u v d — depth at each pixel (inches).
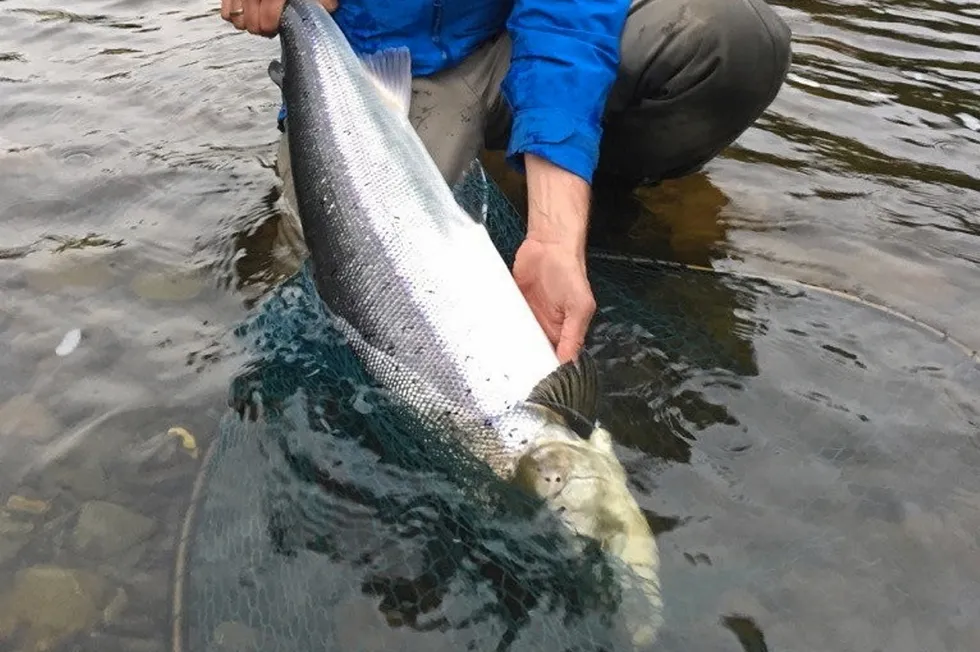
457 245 48.1
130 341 52.7
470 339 45.2
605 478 39.8
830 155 73.4
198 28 96.0
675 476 42.1
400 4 58.7
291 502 41.7
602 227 63.8
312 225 51.7
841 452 43.4
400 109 53.5
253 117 77.5
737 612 36.3
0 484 44.6
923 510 40.5
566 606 36.4
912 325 51.9
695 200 67.2
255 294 56.6
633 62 58.2
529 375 44.2
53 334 53.2
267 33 57.7
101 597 39.8
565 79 52.2
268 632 37.0
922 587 37.5
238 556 39.8
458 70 61.2
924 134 76.7
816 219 64.9
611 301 53.7
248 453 44.1
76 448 46.3
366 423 45.0
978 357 49.2
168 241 61.4
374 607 37.5
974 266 60.0
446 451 43.2
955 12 102.7
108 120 76.9
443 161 58.1
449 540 39.6
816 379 47.7
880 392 46.8
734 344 50.3
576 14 53.3
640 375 48.0
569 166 50.9
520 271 50.0
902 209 66.2
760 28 56.5
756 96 59.1
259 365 49.8
